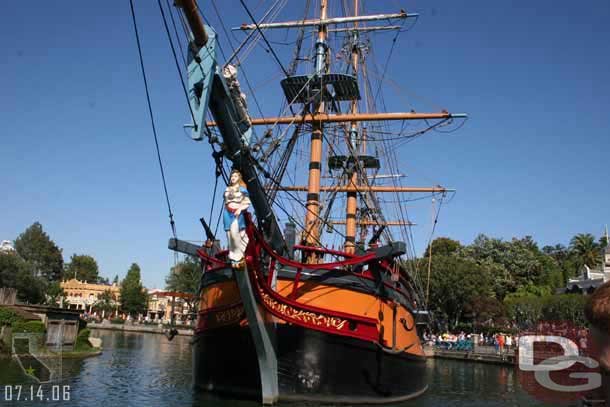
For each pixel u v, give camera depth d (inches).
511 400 927.7
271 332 666.8
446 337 2295.8
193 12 446.6
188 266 3828.7
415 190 1628.9
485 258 3358.8
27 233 4229.8
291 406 665.0
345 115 955.3
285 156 962.1
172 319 781.9
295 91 1024.9
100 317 4692.4
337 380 687.1
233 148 570.6
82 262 5812.0
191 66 486.6
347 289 717.9
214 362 735.1
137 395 774.5
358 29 1184.8
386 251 708.7
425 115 1025.5
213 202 624.4
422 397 932.6
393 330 792.9
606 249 2733.8
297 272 699.4
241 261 579.5
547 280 3240.7
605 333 92.7
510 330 2447.1
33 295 2842.0
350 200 1366.9
